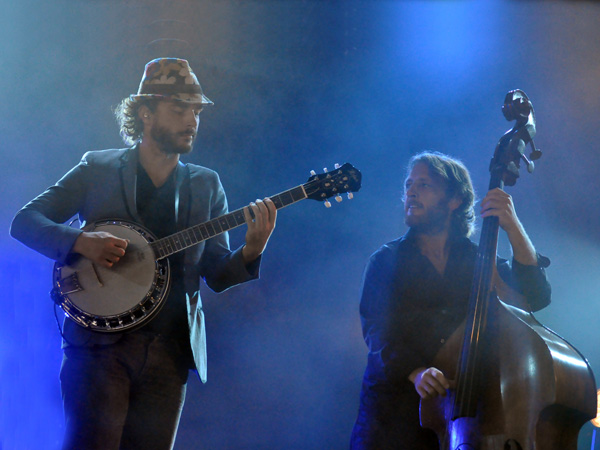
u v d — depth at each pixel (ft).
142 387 14.29
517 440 11.01
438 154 15.81
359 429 14.24
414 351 13.82
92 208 15.07
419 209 14.99
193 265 14.99
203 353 15.02
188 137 15.31
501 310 11.93
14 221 14.64
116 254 14.23
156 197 15.28
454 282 14.46
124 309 14.17
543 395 10.94
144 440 14.14
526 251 13.58
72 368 14.06
